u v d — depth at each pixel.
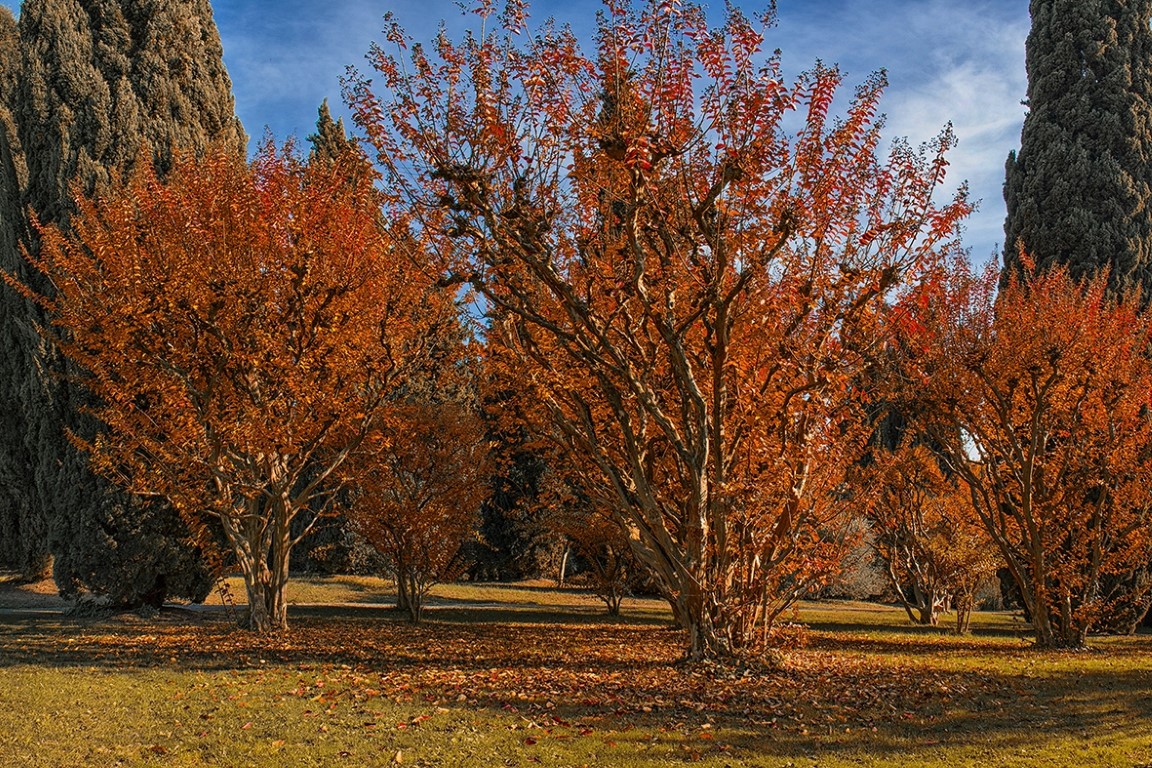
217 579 16.59
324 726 7.35
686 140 9.38
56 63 17.69
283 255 13.50
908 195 10.34
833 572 11.23
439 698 8.55
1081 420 16.42
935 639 16.88
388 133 9.91
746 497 10.28
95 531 16.41
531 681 9.64
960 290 15.84
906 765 6.35
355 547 28.59
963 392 15.70
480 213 9.43
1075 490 16.16
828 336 10.38
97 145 17.67
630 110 9.05
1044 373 14.87
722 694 8.88
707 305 9.77
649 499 10.67
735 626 10.62
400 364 15.04
